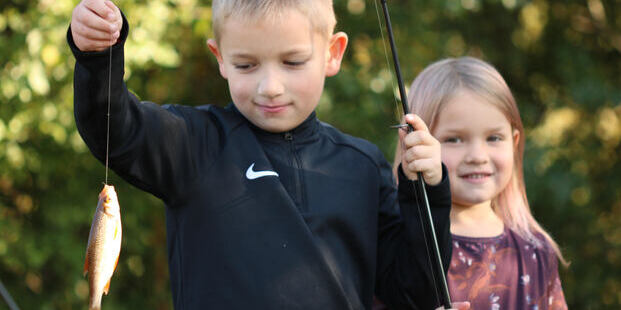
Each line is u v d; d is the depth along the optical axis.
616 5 7.41
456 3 6.11
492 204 3.08
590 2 7.29
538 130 7.11
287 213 2.13
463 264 2.85
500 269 2.87
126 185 6.38
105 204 1.78
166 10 5.52
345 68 6.12
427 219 2.18
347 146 2.37
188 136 2.10
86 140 1.89
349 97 6.05
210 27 5.59
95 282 1.78
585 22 7.37
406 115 2.18
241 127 2.22
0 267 6.21
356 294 2.23
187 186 2.10
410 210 2.27
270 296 2.06
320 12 2.17
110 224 1.78
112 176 6.32
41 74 5.27
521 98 7.44
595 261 7.35
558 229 7.22
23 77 5.28
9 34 5.75
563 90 7.37
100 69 1.79
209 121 2.21
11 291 6.17
